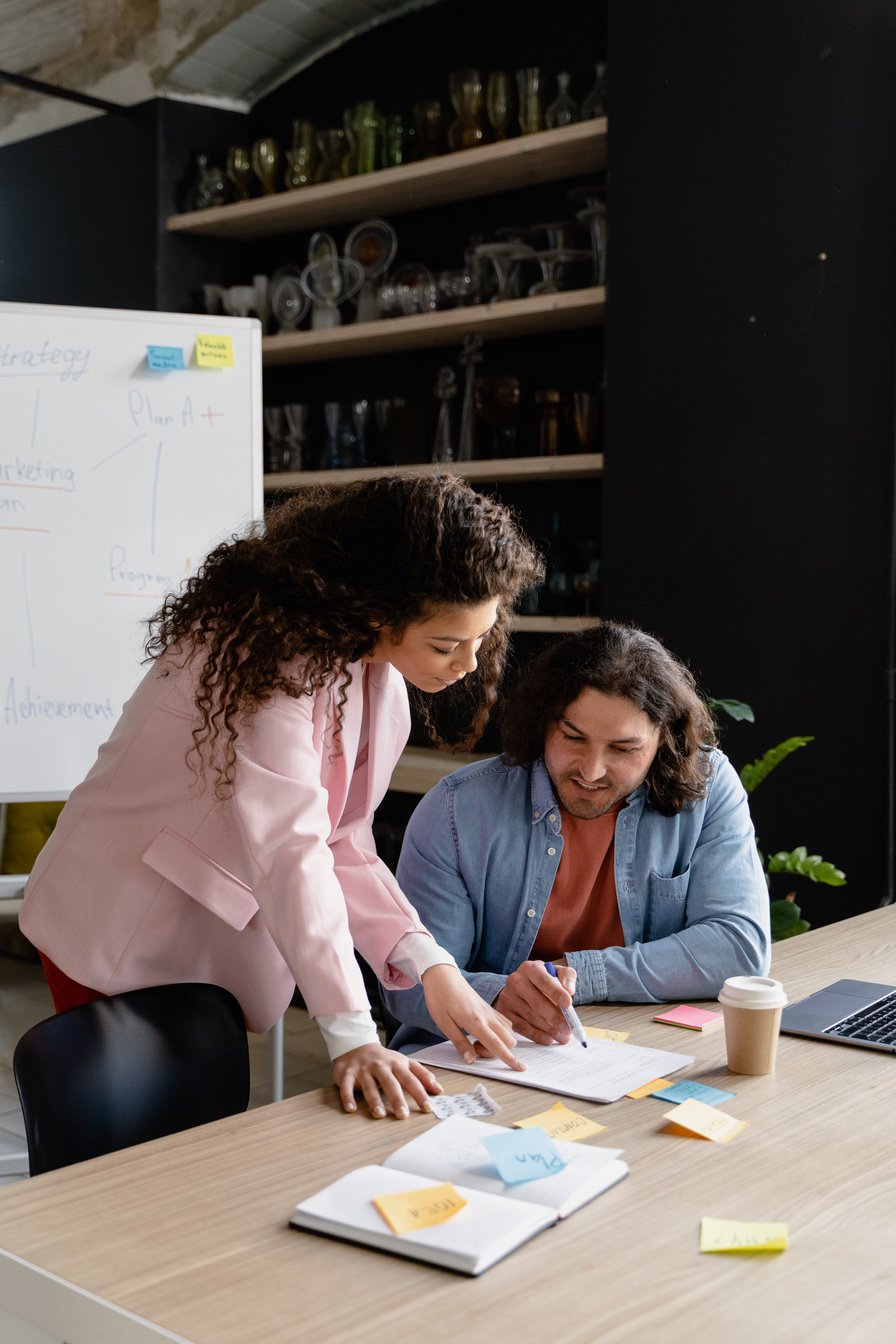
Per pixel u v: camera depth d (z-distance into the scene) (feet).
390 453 13.84
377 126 13.57
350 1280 3.16
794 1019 5.24
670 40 10.85
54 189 15.83
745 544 10.60
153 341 8.91
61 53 14.96
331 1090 4.53
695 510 10.89
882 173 9.74
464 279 12.84
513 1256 3.27
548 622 12.12
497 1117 4.26
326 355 14.70
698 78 10.70
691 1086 4.51
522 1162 3.68
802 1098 4.43
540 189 13.21
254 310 14.74
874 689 9.93
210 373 9.09
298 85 15.02
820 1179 3.76
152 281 14.85
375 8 14.02
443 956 5.04
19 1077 4.47
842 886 10.11
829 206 10.03
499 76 12.46
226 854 5.33
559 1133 4.07
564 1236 3.39
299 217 14.42
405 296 13.32
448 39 13.76
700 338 10.80
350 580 4.93
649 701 5.73
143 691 5.49
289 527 5.22
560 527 12.70
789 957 6.33
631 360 11.26
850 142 9.89
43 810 12.87
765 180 10.37
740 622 10.65
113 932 5.45
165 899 5.45
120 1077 4.60
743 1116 4.26
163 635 5.40
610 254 11.35
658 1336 2.89
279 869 4.66
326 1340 2.88
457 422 13.80
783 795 10.41
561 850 6.08
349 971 4.59
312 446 15.29
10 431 8.50
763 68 10.33
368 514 4.96
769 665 10.49
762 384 10.45
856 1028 5.11
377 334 13.34
